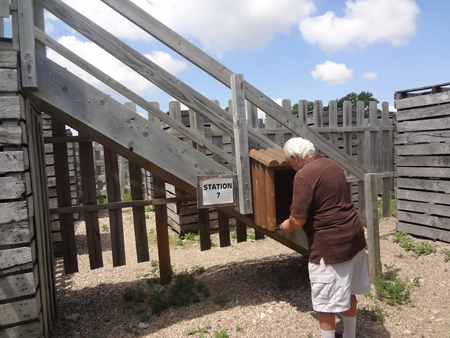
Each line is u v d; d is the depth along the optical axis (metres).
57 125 3.62
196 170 3.21
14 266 2.41
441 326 2.92
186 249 5.62
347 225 2.38
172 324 3.10
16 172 2.39
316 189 2.40
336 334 2.85
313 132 3.69
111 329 3.05
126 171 13.16
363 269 2.56
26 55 2.48
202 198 3.16
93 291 3.98
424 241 5.35
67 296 3.85
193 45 3.13
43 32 2.70
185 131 3.22
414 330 2.88
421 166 5.49
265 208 3.21
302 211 2.42
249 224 3.86
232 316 3.20
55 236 5.54
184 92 3.14
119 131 2.88
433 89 5.22
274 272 4.41
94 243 3.77
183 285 3.90
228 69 3.28
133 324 3.13
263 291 3.78
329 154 3.79
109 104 2.84
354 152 7.64
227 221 4.55
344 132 7.33
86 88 2.76
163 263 4.11
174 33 3.05
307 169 2.46
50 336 2.96
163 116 3.12
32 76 2.49
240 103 3.25
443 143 5.11
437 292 3.57
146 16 2.96
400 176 5.84
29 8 2.48
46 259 3.06
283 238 3.89
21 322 2.49
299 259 4.92
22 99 2.48
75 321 3.22
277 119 3.48
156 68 3.01
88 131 3.48
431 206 5.37
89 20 2.79
